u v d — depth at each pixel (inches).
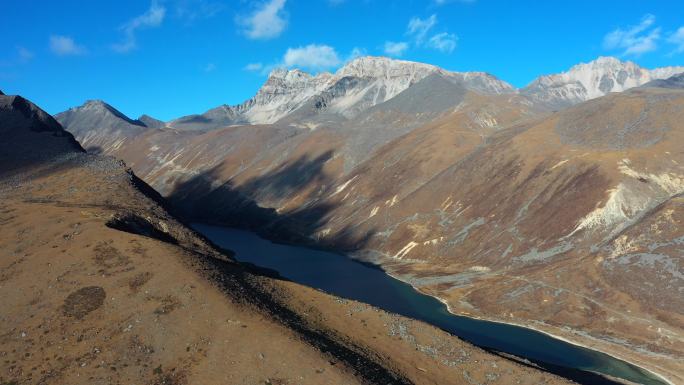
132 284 1879.9
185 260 2039.9
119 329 1706.4
